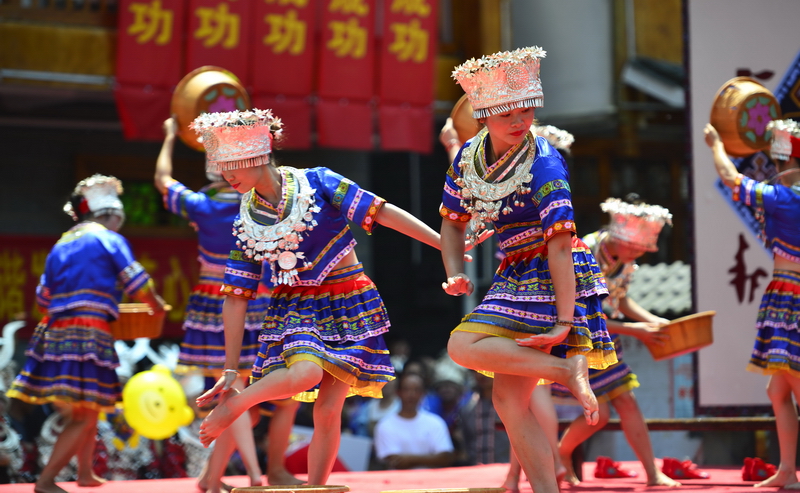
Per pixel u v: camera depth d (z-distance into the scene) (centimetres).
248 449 1648
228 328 1229
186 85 1791
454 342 1102
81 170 4369
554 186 1066
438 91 4191
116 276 1775
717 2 2239
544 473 1110
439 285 5156
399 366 4144
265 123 1220
